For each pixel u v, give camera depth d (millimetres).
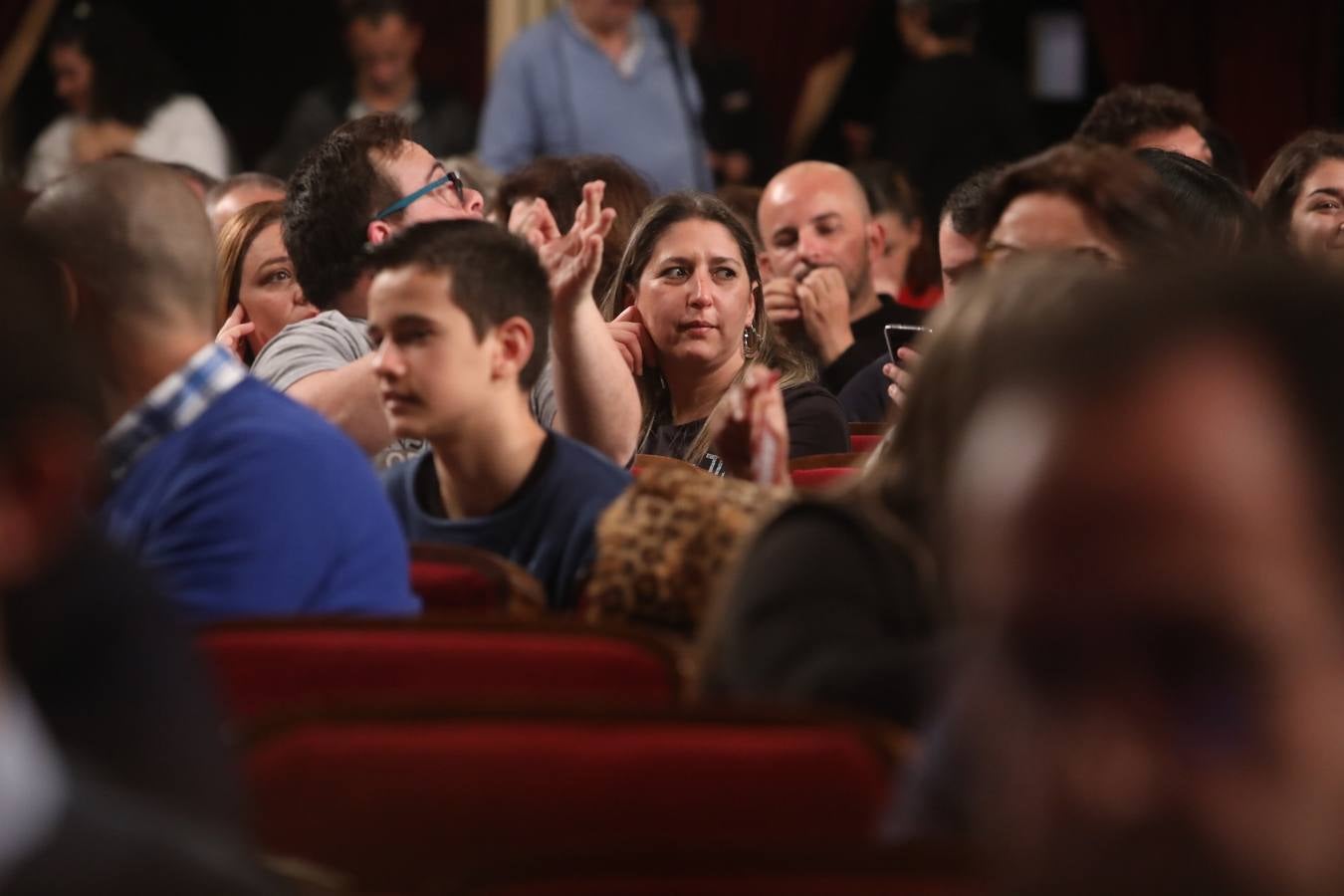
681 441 9180
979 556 1442
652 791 3629
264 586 5281
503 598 5715
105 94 20047
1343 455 1389
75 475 2109
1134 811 1406
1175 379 1410
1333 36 25234
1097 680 1410
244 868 1960
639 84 18547
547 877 2881
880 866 2834
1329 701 1375
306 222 8680
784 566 4309
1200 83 25547
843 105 25125
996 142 20719
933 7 20797
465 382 6188
